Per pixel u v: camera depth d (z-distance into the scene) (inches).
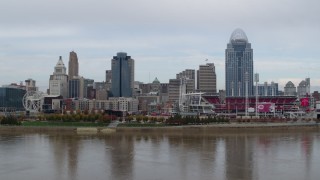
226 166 5506.9
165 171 5162.4
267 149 7377.0
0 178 4798.2
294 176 4891.7
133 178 4758.9
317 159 6171.3
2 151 7066.9
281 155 6584.6
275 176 4877.0
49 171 5196.9
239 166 5516.7
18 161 5964.6
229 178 4746.6
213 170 5226.4
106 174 4992.6
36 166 5541.3
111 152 6914.4
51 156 6456.7
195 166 5511.8
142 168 5369.1
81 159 6136.8
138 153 6791.3
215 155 6550.2
